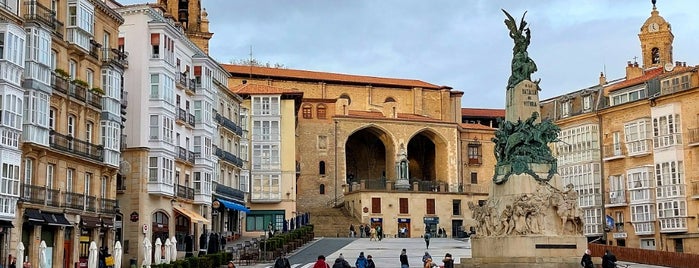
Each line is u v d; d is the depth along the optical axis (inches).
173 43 2389.3
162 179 2255.2
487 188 4293.8
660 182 2640.3
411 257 2101.4
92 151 1895.9
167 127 2305.6
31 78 1604.3
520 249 1455.5
